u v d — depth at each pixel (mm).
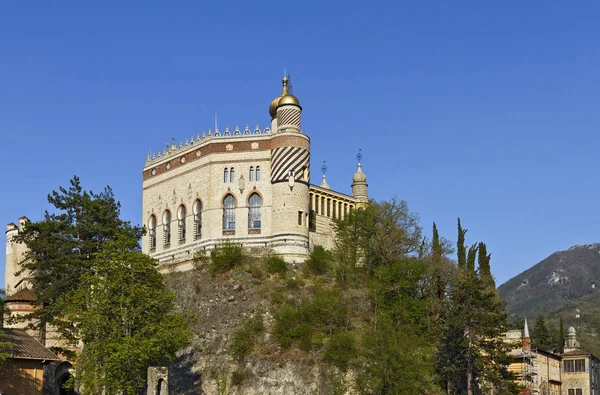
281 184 108688
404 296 99125
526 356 120875
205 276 106625
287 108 110688
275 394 87750
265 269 103875
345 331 91250
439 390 91062
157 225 121438
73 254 89812
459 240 114875
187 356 96000
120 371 70750
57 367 89625
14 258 136750
